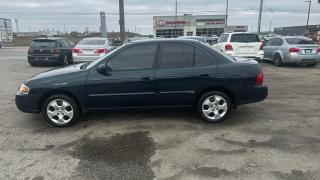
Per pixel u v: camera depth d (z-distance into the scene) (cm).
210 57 583
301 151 464
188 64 576
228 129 560
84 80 565
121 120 612
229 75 575
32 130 568
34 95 568
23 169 417
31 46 1638
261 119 618
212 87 581
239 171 405
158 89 571
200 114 589
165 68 572
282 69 1402
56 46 1639
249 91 586
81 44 1522
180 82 571
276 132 544
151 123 593
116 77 565
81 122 605
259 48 1388
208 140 508
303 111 677
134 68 571
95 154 461
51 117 579
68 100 572
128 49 576
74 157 452
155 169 412
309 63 1462
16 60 2053
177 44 582
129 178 391
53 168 419
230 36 1403
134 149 476
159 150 471
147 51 577
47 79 571
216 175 396
